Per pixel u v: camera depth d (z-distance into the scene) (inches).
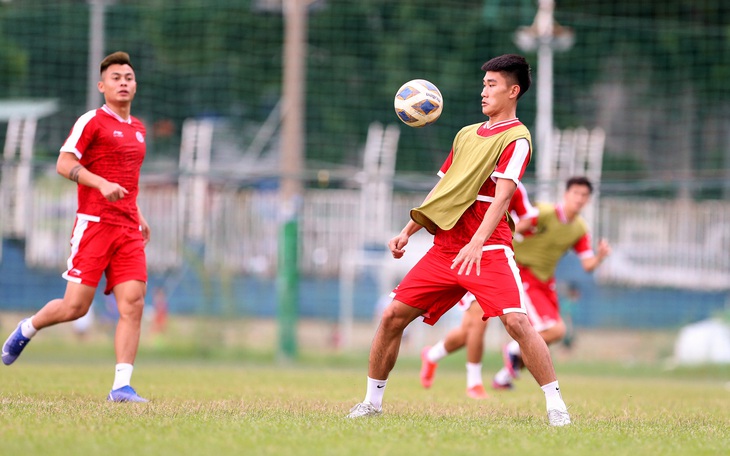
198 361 2143.2
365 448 587.5
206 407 821.9
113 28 3841.0
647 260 2819.9
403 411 860.6
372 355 804.0
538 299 1291.8
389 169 3176.7
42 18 3764.8
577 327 2815.0
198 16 3914.9
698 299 2812.5
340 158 3836.1
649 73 3882.9
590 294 2832.2
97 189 894.4
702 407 1048.2
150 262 2605.8
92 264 898.7
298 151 2529.5
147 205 2603.3
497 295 762.8
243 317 2290.8
